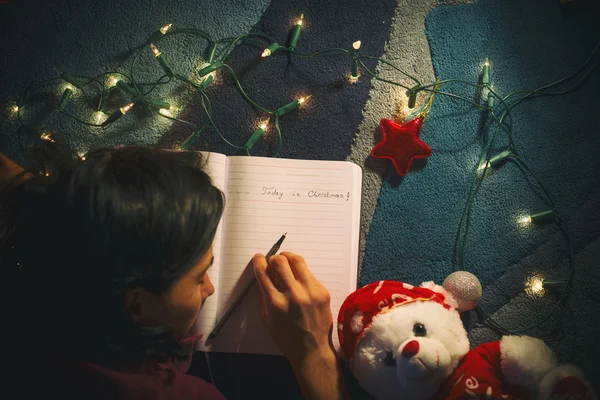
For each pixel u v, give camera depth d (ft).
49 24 2.32
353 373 1.86
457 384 1.81
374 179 2.21
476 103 2.26
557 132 2.23
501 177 2.20
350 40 2.31
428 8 2.31
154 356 1.56
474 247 2.16
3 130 2.25
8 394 1.44
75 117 2.25
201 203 1.45
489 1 2.31
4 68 2.30
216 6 2.34
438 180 2.21
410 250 2.16
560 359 2.07
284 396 2.06
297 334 1.87
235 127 2.26
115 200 1.37
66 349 1.46
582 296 2.11
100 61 2.31
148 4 2.34
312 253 2.05
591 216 2.16
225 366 2.07
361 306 1.84
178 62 2.32
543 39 2.29
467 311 2.12
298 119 2.26
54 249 1.39
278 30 2.32
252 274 2.03
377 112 2.26
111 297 1.40
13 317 1.46
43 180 1.45
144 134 2.26
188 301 1.61
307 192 2.07
